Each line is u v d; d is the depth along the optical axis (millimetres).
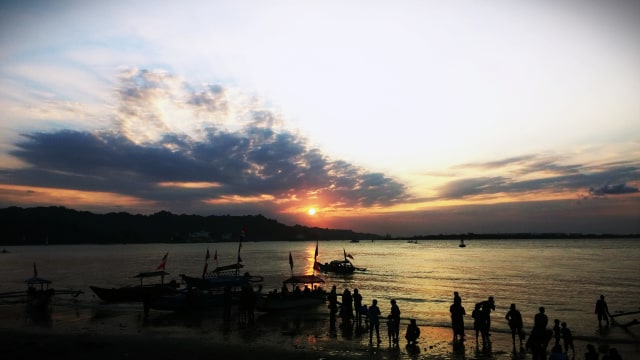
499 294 50500
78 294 43812
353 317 27922
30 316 32500
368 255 173000
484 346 22422
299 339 23938
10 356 20859
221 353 21094
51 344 23125
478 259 135500
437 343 23094
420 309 38062
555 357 16469
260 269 96812
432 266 103500
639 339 24844
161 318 31031
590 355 16500
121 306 37156
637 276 73625
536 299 46219
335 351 21344
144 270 97312
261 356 20547
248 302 27953
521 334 21812
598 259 128125
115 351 21641
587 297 47969
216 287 40344
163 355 20844
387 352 21172
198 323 28922
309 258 154125
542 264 107688
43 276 81312
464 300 44750
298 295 34219
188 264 123000
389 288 56750
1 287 61062
